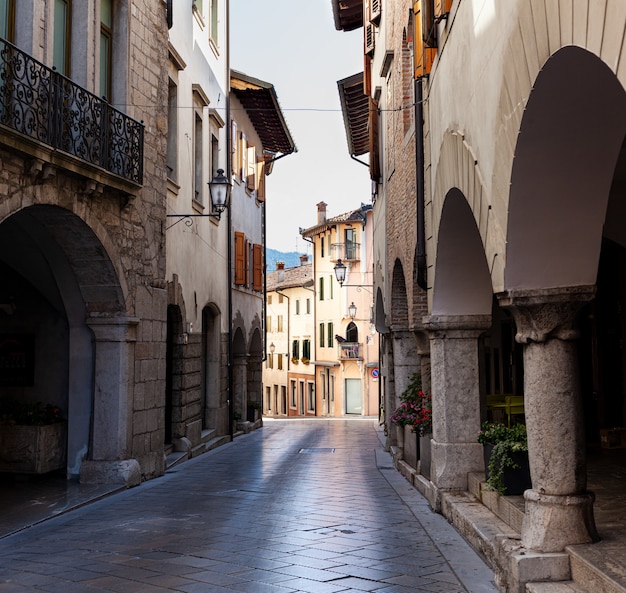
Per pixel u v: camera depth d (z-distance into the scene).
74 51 11.11
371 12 17.92
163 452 13.75
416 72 10.41
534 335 5.75
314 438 23.17
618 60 3.50
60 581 6.47
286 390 61.50
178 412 16.81
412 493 11.18
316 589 6.09
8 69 8.76
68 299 12.04
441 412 9.59
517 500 7.36
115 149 11.47
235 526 8.72
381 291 19.39
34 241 11.43
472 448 9.45
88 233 11.03
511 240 5.68
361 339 51.22
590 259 5.69
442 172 8.66
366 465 15.28
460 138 7.49
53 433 12.12
